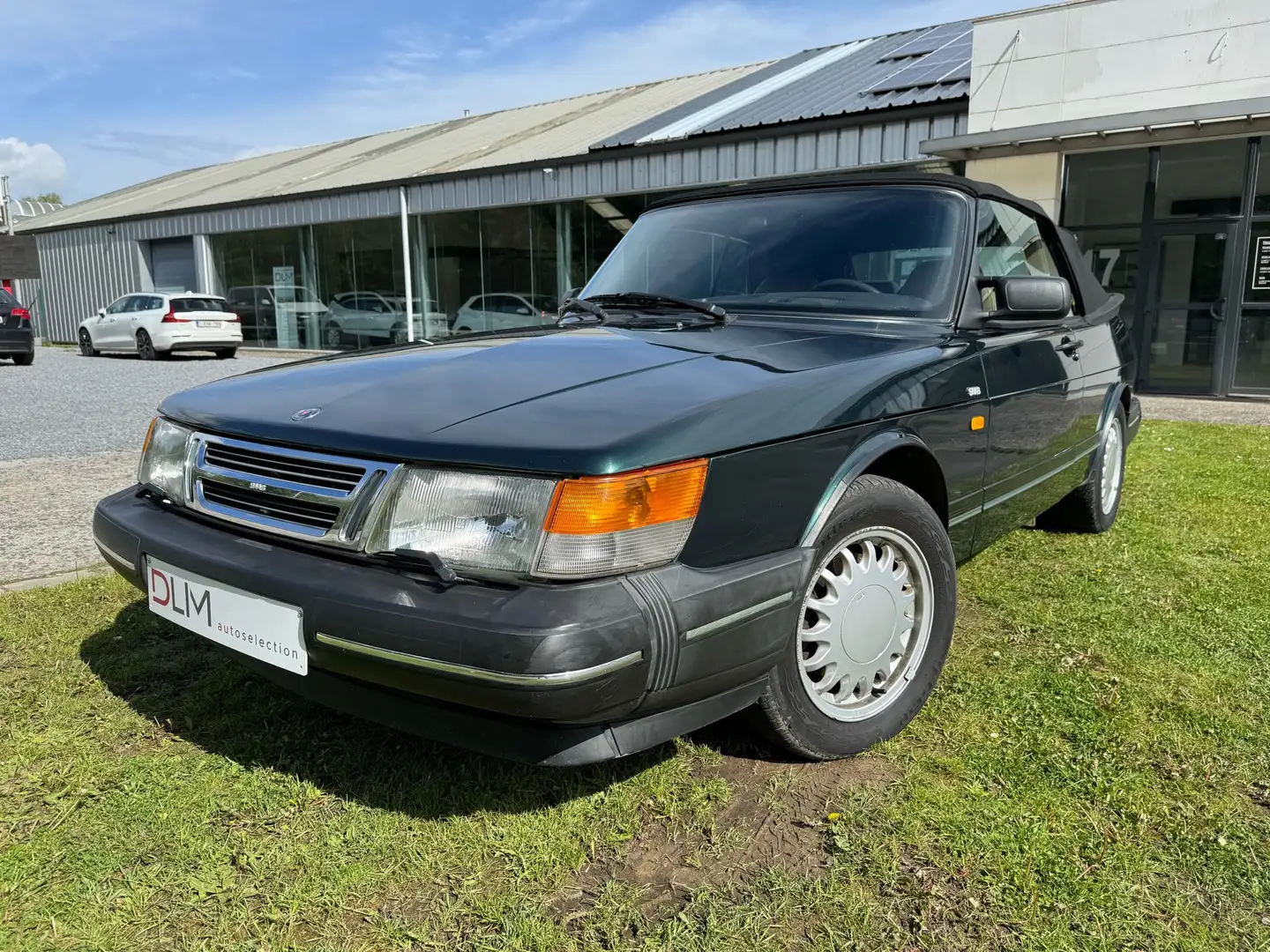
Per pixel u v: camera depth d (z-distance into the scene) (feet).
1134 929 5.42
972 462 8.78
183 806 6.75
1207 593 11.17
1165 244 34.22
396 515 5.86
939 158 37.09
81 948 5.33
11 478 19.20
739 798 6.88
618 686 5.35
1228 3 31.17
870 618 7.47
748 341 8.01
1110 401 13.34
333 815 6.64
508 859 6.18
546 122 66.90
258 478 6.64
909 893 5.76
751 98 50.14
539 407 6.19
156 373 47.78
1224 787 6.86
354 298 63.26
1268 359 32.65
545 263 52.21
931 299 9.07
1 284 100.01
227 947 5.36
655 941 5.39
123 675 8.97
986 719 8.00
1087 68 33.96
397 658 5.43
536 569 5.45
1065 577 11.91
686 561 5.81
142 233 78.18
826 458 6.82
